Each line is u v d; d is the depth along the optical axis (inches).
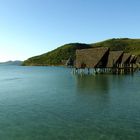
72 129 680.4
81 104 1030.4
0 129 689.6
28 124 735.7
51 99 1177.4
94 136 621.6
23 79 2645.2
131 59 3777.1
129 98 1172.5
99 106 983.6
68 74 3481.8
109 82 1979.6
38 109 946.1
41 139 607.2
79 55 3078.2
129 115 828.6
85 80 2215.8
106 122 744.3
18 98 1232.8
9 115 852.0
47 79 2571.4
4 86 1867.6
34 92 1461.6
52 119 788.6
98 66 2974.9
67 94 1336.1
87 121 757.9
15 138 618.8
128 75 2802.7
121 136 620.1
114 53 3048.7
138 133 641.0
